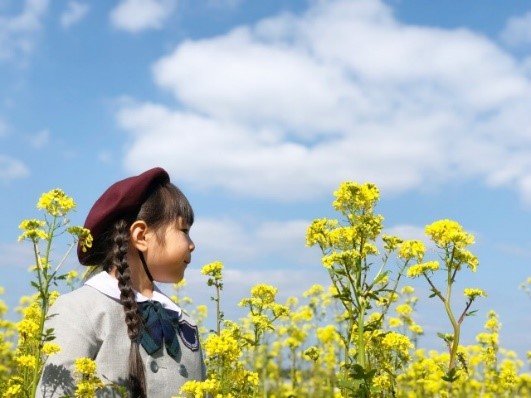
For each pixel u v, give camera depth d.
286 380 2.03
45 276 1.51
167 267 1.48
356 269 1.66
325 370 1.88
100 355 1.34
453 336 1.68
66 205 1.54
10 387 1.85
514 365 2.57
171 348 1.41
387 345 2.07
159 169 1.50
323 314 2.58
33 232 1.53
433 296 1.69
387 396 1.99
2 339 2.46
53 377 1.31
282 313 2.29
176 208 1.49
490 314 2.78
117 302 1.39
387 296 2.07
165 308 1.47
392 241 1.88
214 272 2.28
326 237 1.83
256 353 1.97
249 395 1.99
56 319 1.36
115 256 1.38
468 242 1.70
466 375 2.05
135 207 1.45
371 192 1.76
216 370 1.98
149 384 1.36
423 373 2.07
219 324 2.25
